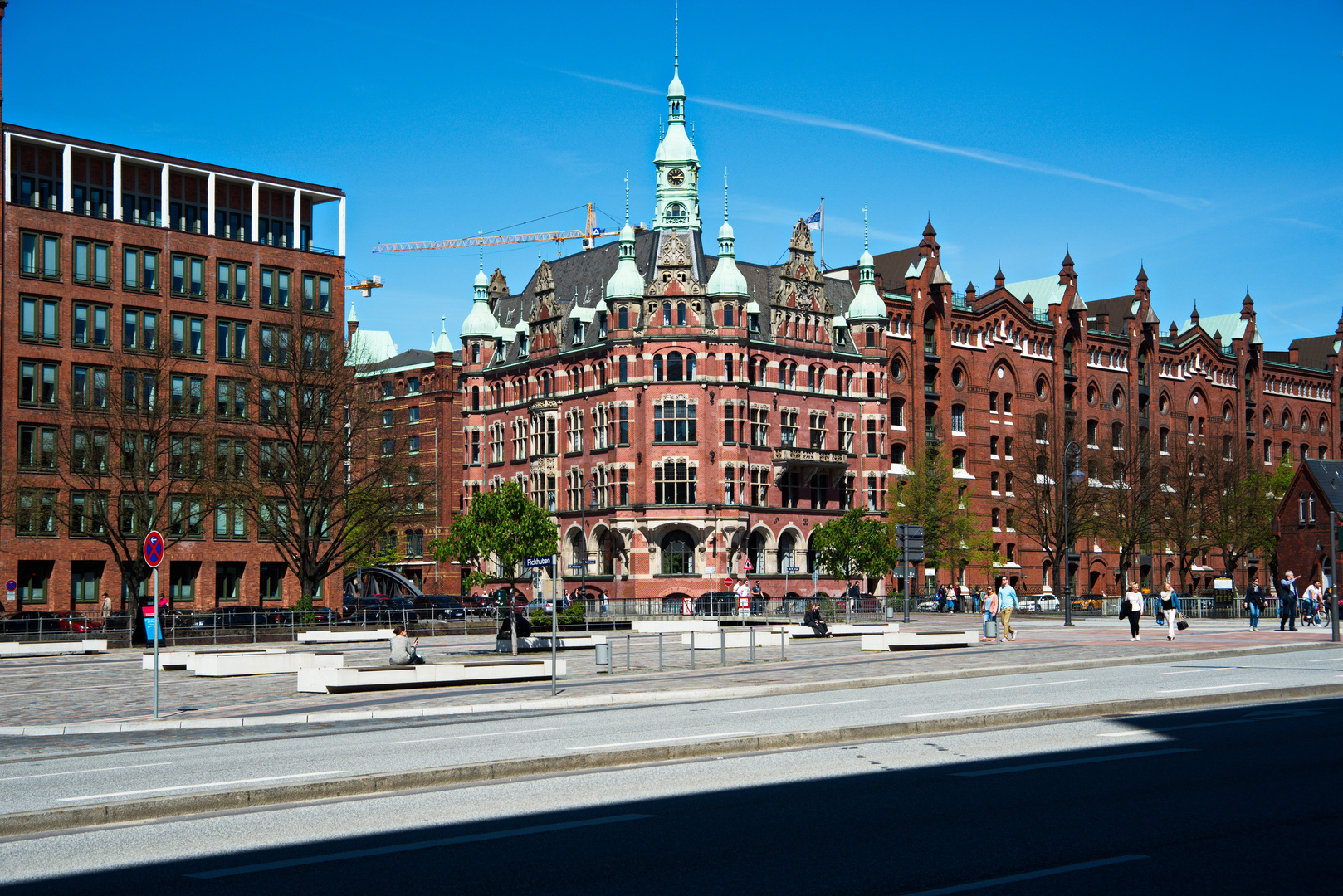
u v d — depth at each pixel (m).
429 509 87.38
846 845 12.23
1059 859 11.54
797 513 104.44
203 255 87.00
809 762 17.64
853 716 23.42
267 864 11.83
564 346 108.00
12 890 11.17
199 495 74.94
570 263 116.19
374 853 12.19
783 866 11.40
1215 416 142.50
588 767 17.47
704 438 98.56
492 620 71.81
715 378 99.44
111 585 81.19
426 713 27.11
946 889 10.52
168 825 13.86
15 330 79.56
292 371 75.62
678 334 99.06
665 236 101.31
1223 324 151.00
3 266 79.38
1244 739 19.38
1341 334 163.62
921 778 16.06
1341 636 51.72
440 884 10.98
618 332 100.56
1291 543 113.44
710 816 13.77
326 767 17.84
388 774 15.95
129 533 80.94
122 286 83.50
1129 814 13.54
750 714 24.44
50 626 63.97
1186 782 15.55
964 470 116.62
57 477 80.06
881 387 110.56
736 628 65.56
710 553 97.88
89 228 82.69
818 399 107.00
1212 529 118.50
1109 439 130.12
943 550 105.50
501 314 121.38
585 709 27.48
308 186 92.88
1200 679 30.86
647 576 98.00
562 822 13.51
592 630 65.38
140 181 86.50
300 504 74.19
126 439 73.69
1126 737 19.83
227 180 89.81
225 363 87.06
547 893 10.65
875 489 109.62
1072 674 33.50
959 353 117.25
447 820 13.78
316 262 92.31
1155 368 135.88
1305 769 16.44
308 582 74.25
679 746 18.41
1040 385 124.38
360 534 86.12
